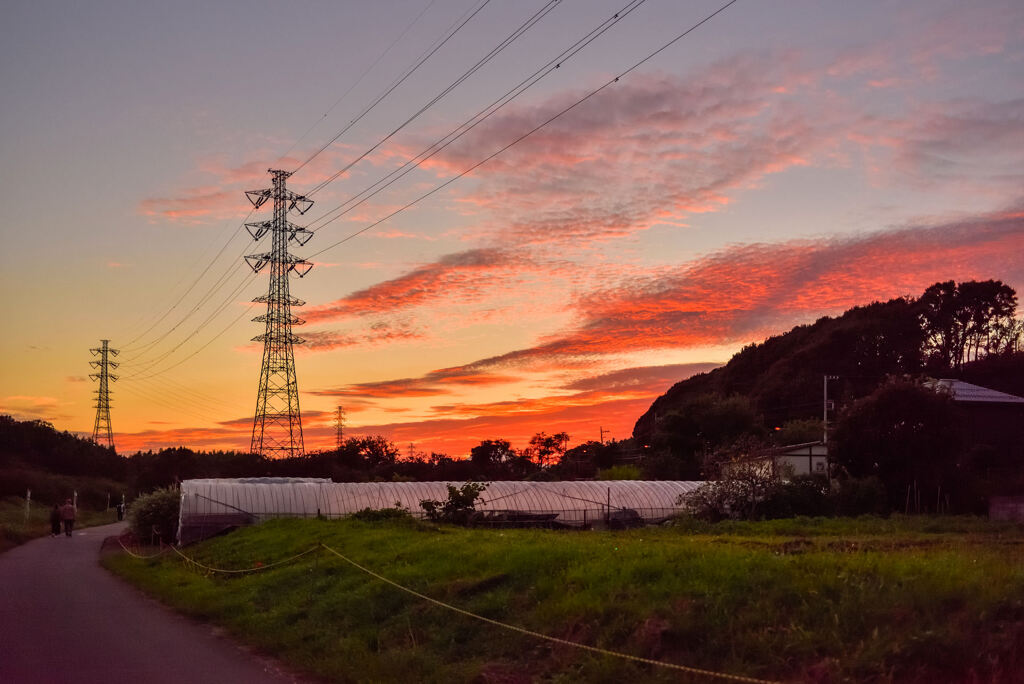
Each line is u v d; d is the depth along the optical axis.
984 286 97.62
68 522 51.75
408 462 104.75
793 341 105.94
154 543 44.22
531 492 44.38
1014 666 8.43
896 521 32.22
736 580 11.38
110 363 113.56
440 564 16.86
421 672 11.20
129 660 13.20
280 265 65.56
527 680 10.49
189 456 98.00
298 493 43.88
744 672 8.97
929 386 44.91
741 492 37.28
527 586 13.92
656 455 74.69
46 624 17.00
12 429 107.25
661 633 10.15
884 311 97.19
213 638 15.35
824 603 10.02
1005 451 54.12
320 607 15.95
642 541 20.16
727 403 78.88
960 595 9.70
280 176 65.00
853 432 42.34
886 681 8.30
